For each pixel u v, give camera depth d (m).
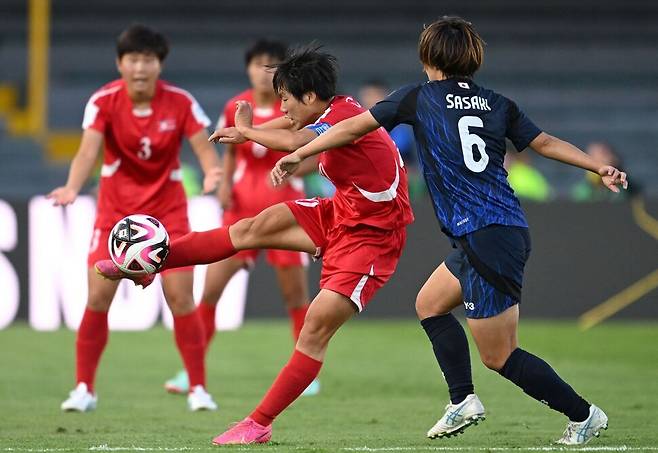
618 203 47.59
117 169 26.27
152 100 26.11
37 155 68.06
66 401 26.44
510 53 74.44
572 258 47.59
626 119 72.44
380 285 20.41
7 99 71.31
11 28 73.00
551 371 19.31
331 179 20.20
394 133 50.41
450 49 19.34
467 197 18.89
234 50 74.44
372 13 75.44
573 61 74.44
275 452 18.70
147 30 25.75
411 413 25.83
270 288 47.00
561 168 69.00
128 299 45.41
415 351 39.28
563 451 18.80
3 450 19.31
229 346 40.66
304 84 19.89
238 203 31.03
